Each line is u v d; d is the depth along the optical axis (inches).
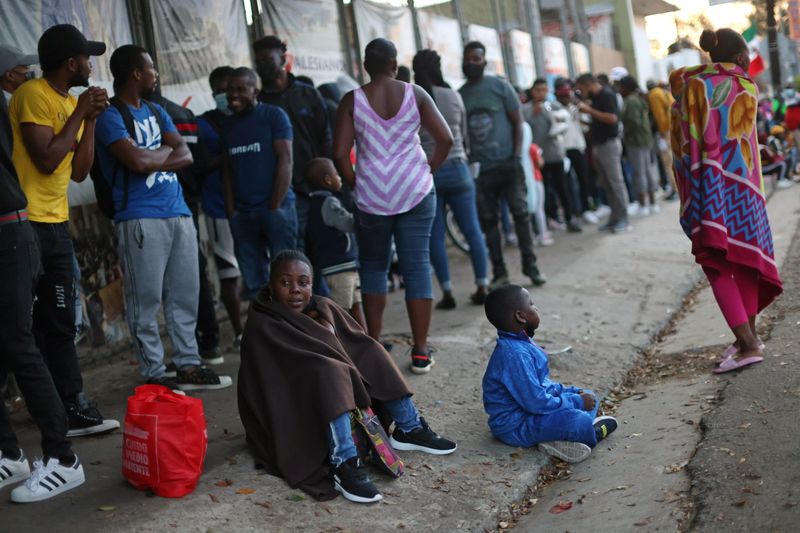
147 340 196.5
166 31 278.4
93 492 149.9
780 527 118.5
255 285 235.3
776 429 150.4
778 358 190.5
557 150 423.8
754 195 188.4
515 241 415.8
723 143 186.5
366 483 145.9
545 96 422.9
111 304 256.8
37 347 163.5
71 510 143.1
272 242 232.2
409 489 151.5
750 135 187.9
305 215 251.3
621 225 414.6
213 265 296.5
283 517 139.7
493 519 144.1
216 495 146.0
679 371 208.5
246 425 161.3
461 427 180.5
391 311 288.0
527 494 154.7
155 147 194.7
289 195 233.1
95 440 179.3
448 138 205.2
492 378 170.7
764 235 191.9
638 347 236.2
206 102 295.1
